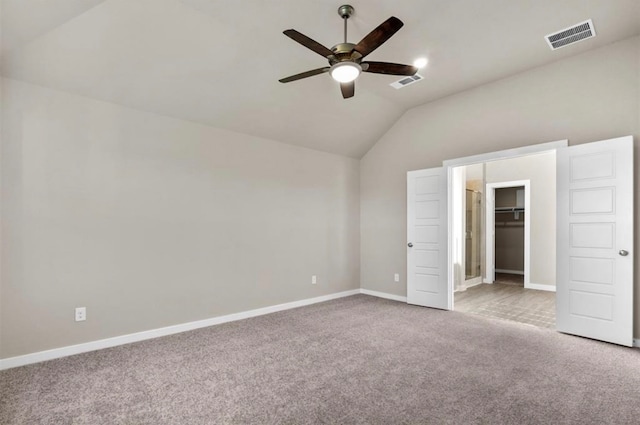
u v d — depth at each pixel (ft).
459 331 11.84
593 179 10.82
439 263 14.97
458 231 19.26
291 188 15.67
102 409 6.95
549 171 19.22
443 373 8.52
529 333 11.56
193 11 8.80
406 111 16.60
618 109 10.62
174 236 11.95
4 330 8.88
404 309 14.98
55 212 9.63
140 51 9.43
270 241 14.79
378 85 13.70
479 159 13.83
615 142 10.38
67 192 9.83
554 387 7.76
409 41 10.44
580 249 11.10
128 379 8.25
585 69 11.28
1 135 8.86
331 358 9.50
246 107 12.73
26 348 9.16
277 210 15.08
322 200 16.99
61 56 8.88
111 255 10.59
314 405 7.09
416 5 8.67
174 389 7.77
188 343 10.78
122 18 8.48
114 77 9.92
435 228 15.12
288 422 6.51
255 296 14.17
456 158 14.57
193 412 6.84
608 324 10.50
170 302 11.80
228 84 11.48
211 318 12.79
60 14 7.75
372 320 13.24
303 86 12.71
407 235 16.12
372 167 18.21
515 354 9.71
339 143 16.92
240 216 13.79
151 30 8.99
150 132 11.44
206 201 12.79
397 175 17.02
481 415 6.68
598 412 6.77
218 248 13.08
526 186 20.07
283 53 10.81
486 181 21.77
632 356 9.48
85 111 10.16
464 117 14.37
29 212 9.24
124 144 10.89
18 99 9.10
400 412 6.81
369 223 18.34
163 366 9.00
